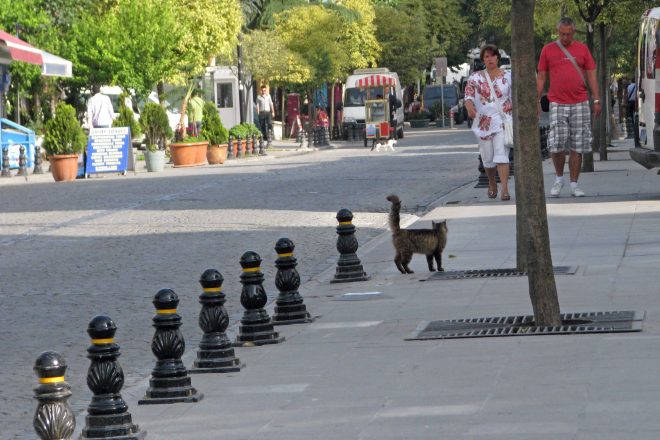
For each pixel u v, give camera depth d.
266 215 21.61
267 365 9.20
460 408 7.14
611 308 10.41
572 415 6.74
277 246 11.22
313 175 31.92
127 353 10.39
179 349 8.34
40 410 6.46
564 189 22.06
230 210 22.75
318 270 14.97
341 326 10.70
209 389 8.49
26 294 13.84
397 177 30.53
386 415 7.14
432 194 25.17
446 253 15.12
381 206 22.91
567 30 20.00
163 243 18.08
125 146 35.62
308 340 10.15
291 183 29.16
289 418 7.33
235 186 28.64
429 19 86.88
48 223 21.62
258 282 10.30
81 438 7.21
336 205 23.28
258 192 26.73
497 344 9.07
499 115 20.89
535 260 9.83
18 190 30.28
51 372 6.48
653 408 6.76
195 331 11.34
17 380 9.50
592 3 29.42
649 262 12.91
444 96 85.44
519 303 11.12
